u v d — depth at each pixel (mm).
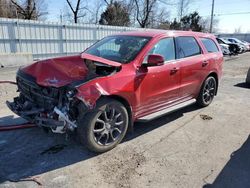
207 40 5789
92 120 3400
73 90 3236
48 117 3396
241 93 7625
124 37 4602
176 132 4488
